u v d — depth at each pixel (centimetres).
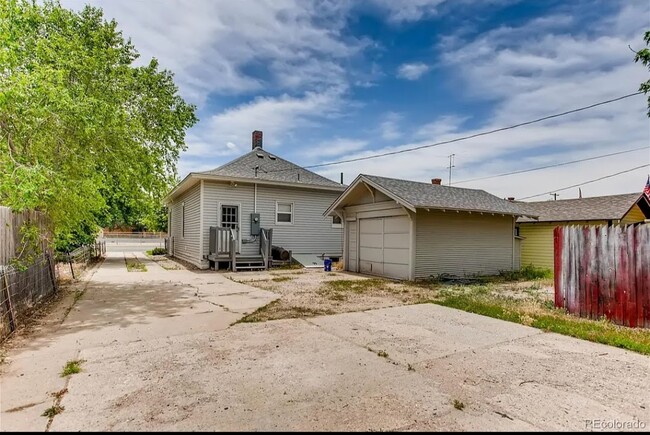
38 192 572
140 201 955
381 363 392
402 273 1131
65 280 992
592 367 387
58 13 728
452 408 291
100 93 729
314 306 693
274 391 319
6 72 562
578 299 629
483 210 1173
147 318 583
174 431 253
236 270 1308
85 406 288
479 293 861
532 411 288
